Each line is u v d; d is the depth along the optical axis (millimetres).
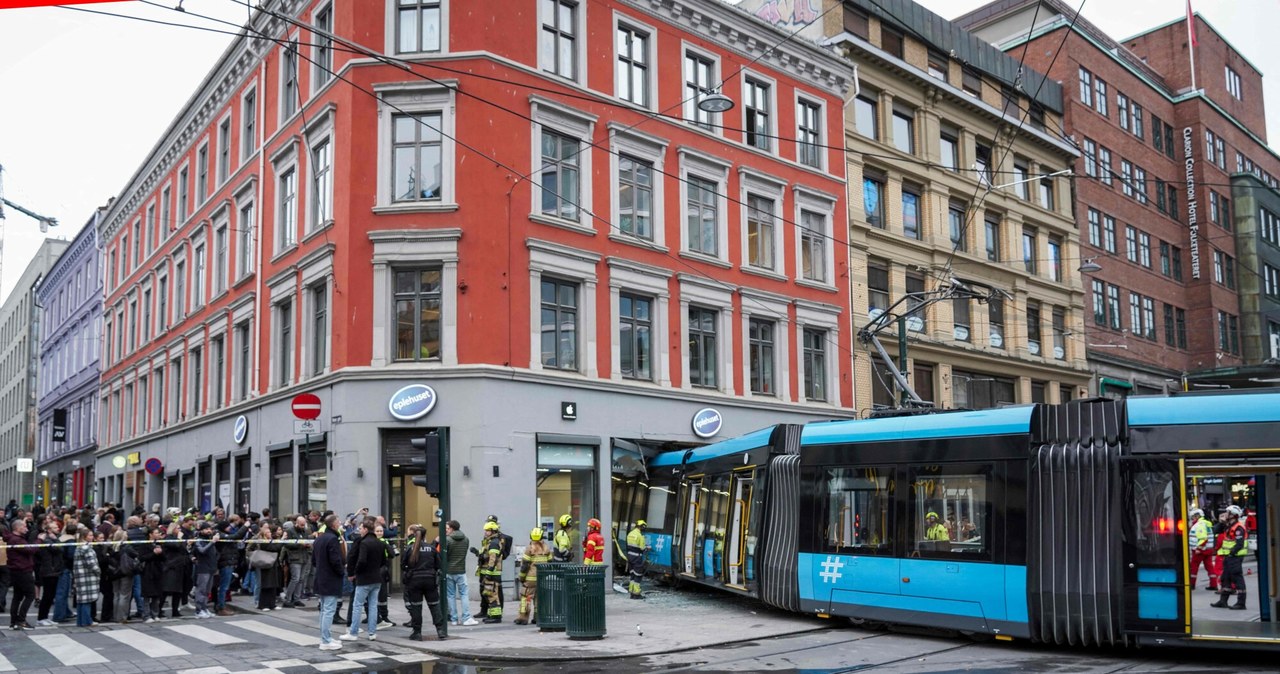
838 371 31938
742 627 17250
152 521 20359
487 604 18344
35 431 68875
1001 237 40000
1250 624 12836
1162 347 50469
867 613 16359
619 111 26594
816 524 17391
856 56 34094
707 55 29078
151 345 39031
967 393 37688
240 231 30641
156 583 18500
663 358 27031
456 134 23516
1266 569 12930
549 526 24203
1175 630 13141
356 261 23422
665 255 27344
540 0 25297
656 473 26375
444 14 23875
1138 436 13820
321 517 22141
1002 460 15000
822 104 32469
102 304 47062
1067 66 46000
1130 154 50156
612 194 26203
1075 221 44688
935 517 15711
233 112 31750
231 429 29922
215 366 32344
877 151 34500
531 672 13086
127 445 41000
